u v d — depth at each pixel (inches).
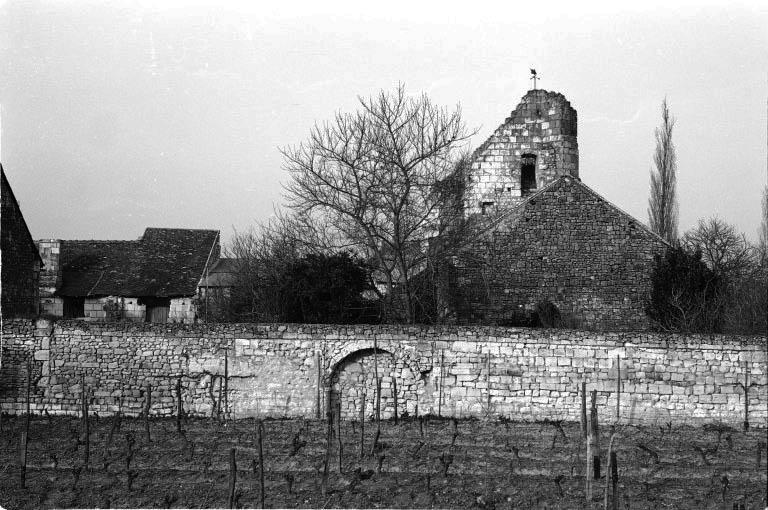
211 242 2551.7
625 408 1517.0
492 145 2322.8
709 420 1509.6
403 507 1108.5
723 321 1888.5
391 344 1533.0
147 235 2549.2
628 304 2076.8
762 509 1096.2
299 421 1507.1
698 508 1106.1
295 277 1929.1
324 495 1143.6
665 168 2512.3
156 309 2410.2
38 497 1147.3
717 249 2364.7
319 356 1535.4
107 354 1540.4
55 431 1444.4
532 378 1526.8
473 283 2063.2
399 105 1996.8
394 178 1948.8
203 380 1537.9
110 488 1176.2
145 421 1477.6
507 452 1326.3
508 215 2096.5
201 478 1207.6
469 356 1531.7
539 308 2044.8
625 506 1110.4
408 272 2011.6
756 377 1509.6
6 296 1836.9
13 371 1540.4
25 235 1934.1
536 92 2331.4
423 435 1408.7
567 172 2310.5
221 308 2289.6
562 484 1190.3
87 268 2456.9
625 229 2098.9
